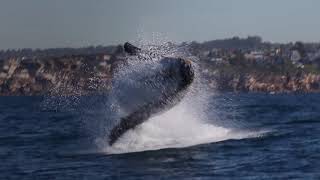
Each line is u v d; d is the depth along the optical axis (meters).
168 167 85.19
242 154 93.75
